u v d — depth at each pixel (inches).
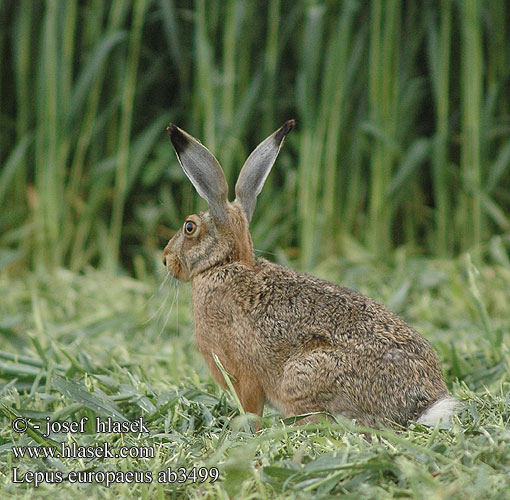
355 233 577.0
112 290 486.6
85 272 561.3
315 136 546.9
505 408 262.4
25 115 575.5
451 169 557.9
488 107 543.2
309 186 544.7
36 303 406.6
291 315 274.7
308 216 544.1
